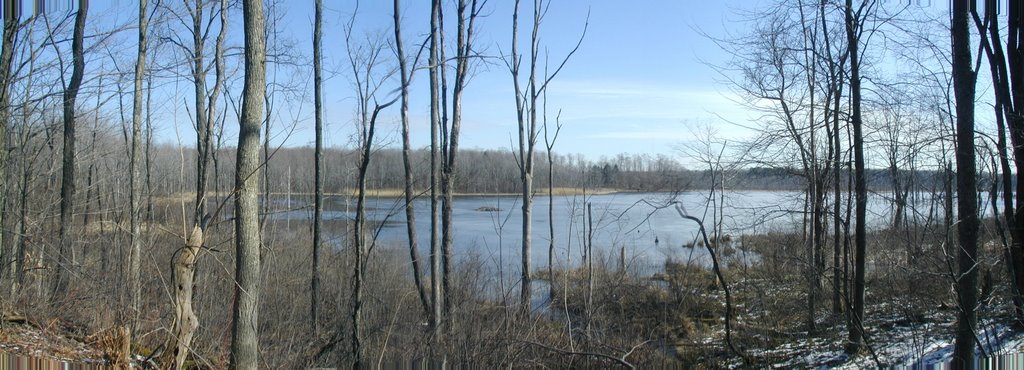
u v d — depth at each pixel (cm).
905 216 1078
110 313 878
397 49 1233
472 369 823
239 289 611
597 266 1303
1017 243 946
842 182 1334
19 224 1057
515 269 1645
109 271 994
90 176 1324
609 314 1071
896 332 1095
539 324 1005
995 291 985
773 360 1069
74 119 1130
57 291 993
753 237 1587
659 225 2820
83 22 1076
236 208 614
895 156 1098
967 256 777
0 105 932
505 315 916
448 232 1219
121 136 1666
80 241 1145
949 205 913
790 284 1361
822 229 1435
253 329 615
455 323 956
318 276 1084
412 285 1234
